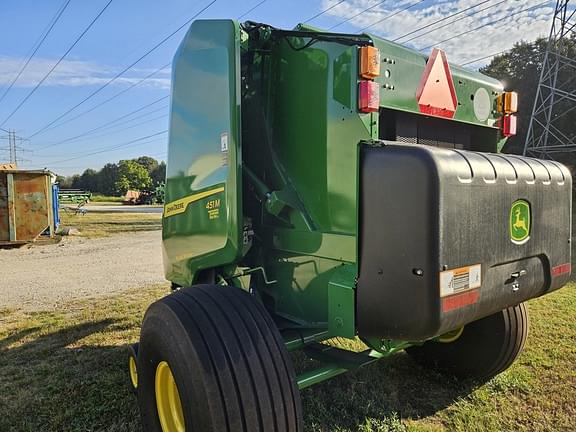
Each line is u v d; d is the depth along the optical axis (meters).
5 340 4.59
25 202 12.78
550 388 3.20
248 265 2.83
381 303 1.93
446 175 1.81
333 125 2.20
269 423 1.87
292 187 2.48
